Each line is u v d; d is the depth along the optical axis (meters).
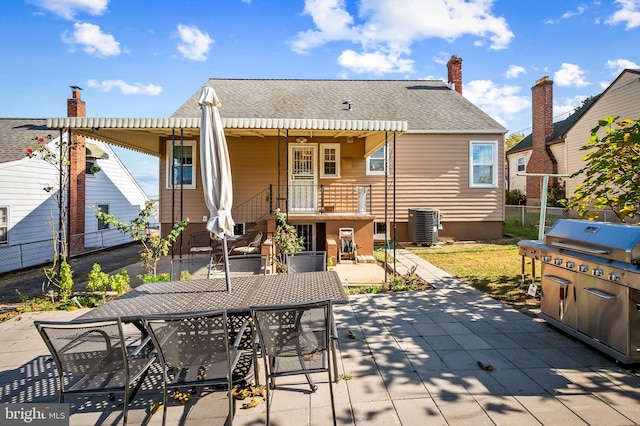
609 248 3.29
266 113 11.45
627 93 14.01
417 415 2.60
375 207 11.68
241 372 3.10
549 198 17.33
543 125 18.50
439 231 12.01
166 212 10.53
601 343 3.47
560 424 2.46
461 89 14.93
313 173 11.24
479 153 12.09
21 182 11.50
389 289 6.30
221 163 3.54
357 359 3.54
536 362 3.42
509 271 7.60
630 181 3.80
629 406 2.67
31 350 3.93
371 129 7.02
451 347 3.79
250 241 10.09
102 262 11.15
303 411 2.70
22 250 11.40
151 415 2.70
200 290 3.56
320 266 4.83
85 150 13.90
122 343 2.43
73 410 2.77
